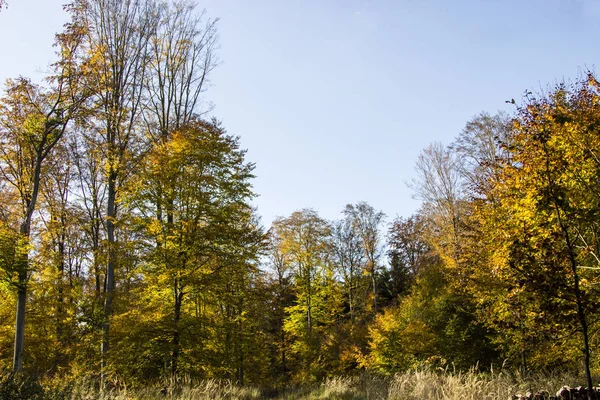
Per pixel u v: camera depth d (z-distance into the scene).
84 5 17.28
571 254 7.20
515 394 8.95
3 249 14.06
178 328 14.34
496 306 13.35
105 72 17.00
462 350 19.92
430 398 9.25
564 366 13.09
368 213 41.12
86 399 8.83
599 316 8.71
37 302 16.50
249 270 16.16
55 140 16.27
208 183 15.81
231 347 16.14
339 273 39.94
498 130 23.05
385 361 20.55
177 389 11.81
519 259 7.53
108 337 14.84
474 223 16.73
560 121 8.92
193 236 15.00
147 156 16.47
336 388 13.09
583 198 8.14
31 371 16.83
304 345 28.38
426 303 24.47
